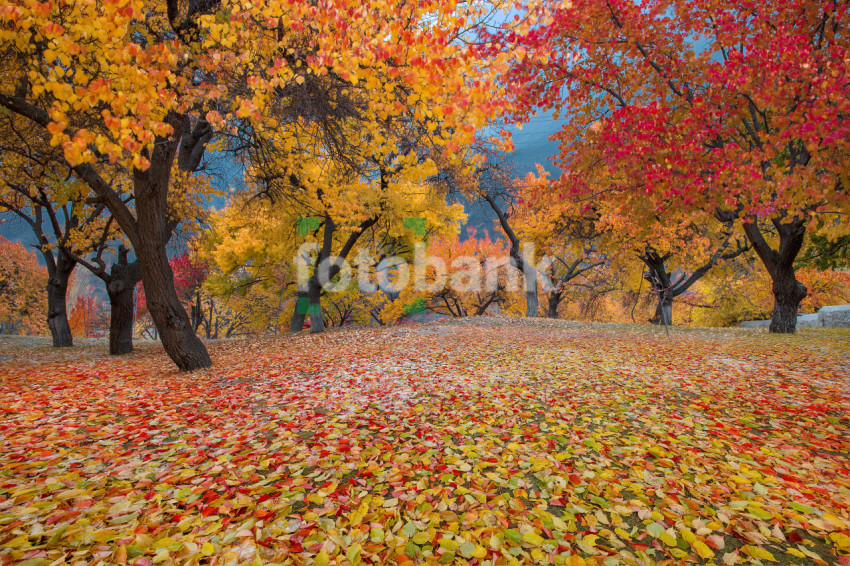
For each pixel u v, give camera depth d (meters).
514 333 12.66
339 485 2.65
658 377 5.88
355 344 10.83
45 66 3.70
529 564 1.86
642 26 7.93
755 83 6.38
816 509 2.31
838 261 10.72
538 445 3.34
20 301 30.12
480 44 3.81
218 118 4.25
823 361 6.73
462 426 3.84
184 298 23.83
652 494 2.52
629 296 24.34
